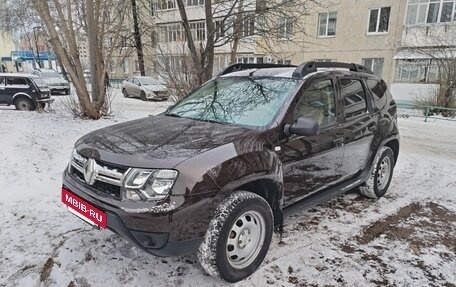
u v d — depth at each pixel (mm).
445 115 13734
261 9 7914
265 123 2898
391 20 18641
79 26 12930
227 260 2463
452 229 3574
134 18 16531
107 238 3125
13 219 3496
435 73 16359
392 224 3652
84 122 9359
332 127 3387
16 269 2652
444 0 15922
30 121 8852
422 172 5738
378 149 4137
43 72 20875
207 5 8148
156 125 3053
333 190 3607
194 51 8430
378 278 2682
